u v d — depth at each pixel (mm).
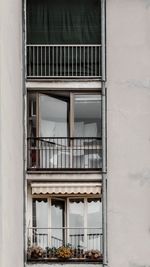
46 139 35500
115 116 34938
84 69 35438
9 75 29422
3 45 27484
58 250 34406
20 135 33375
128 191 34531
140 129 34875
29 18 35688
